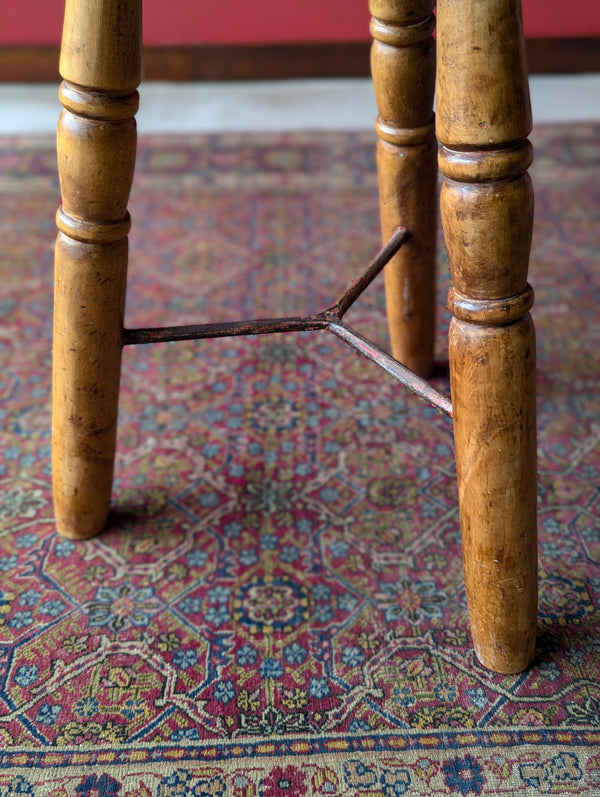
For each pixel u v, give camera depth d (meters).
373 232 1.38
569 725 0.67
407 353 1.03
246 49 1.97
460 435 0.64
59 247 0.71
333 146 1.66
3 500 0.89
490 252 0.58
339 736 0.66
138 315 1.17
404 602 0.78
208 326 0.77
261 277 1.26
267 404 1.03
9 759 0.65
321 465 0.94
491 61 0.53
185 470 0.93
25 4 1.89
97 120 0.66
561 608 0.77
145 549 0.83
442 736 0.66
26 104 1.86
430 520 0.86
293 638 0.74
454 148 0.56
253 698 0.69
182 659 0.73
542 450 0.95
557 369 1.07
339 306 0.81
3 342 1.12
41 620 0.76
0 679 0.71
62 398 0.77
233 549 0.83
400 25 0.82
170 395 1.04
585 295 1.21
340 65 2.00
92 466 0.80
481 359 0.61
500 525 0.65
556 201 1.45
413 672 0.71
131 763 0.64
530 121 0.56
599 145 1.63
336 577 0.80
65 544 0.84
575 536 0.84
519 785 0.63
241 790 0.62
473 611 0.70
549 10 1.93
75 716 0.68
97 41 0.63
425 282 0.98
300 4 1.92
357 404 1.03
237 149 1.65
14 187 1.50
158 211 1.44
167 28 1.94
